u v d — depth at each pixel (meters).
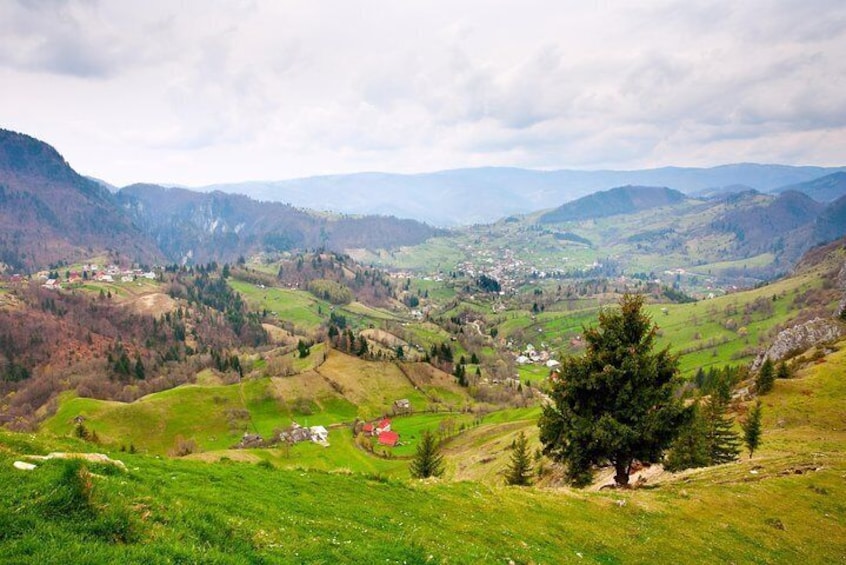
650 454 34.59
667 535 26.52
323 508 21.34
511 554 20.88
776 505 32.44
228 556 12.65
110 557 10.82
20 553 10.21
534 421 155.38
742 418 76.00
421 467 83.25
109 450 24.39
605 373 34.25
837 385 77.62
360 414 182.12
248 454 132.12
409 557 17.39
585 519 27.39
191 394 175.75
